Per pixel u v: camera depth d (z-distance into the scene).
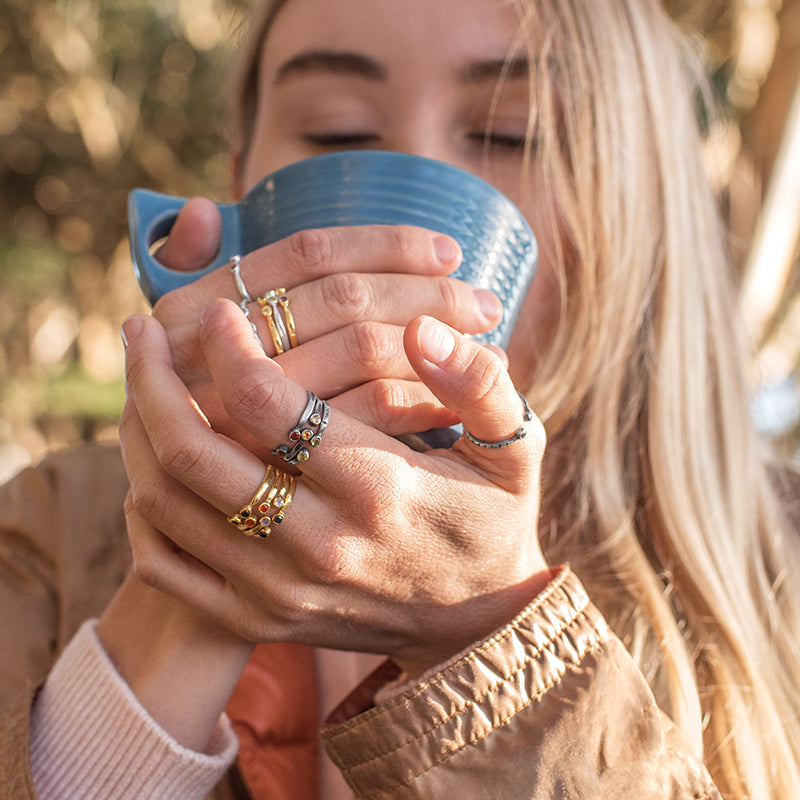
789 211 2.58
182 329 0.74
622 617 0.92
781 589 1.05
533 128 1.03
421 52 0.99
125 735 0.76
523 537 0.74
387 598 0.73
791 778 0.87
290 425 0.65
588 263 1.04
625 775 0.70
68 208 6.84
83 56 5.82
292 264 0.74
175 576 0.74
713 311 1.13
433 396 0.73
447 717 0.71
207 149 6.15
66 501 1.14
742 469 1.09
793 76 2.57
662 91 1.12
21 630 1.08
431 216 0.79
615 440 1.05
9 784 0.76
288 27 1.07
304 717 0.95
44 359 6.53
